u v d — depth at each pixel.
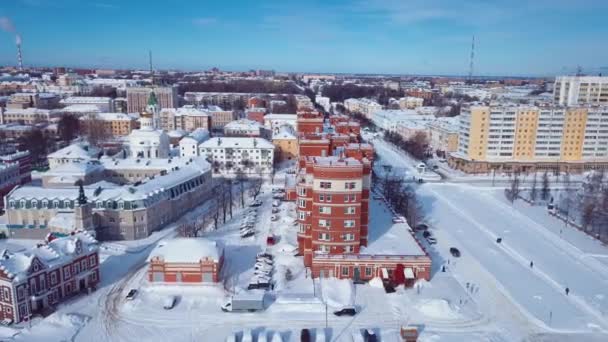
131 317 86.62
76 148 192.00
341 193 102.19
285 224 139.12
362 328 83.94
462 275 107.62
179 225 139.25
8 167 160.25
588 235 137.38
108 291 97.38
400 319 87.12
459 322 86.44
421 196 182.12
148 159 177.75
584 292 100.38
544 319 88.44
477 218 154.00
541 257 120.31
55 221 121.38
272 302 92.50
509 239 133.75
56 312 86.62
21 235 127.88
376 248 107.38
